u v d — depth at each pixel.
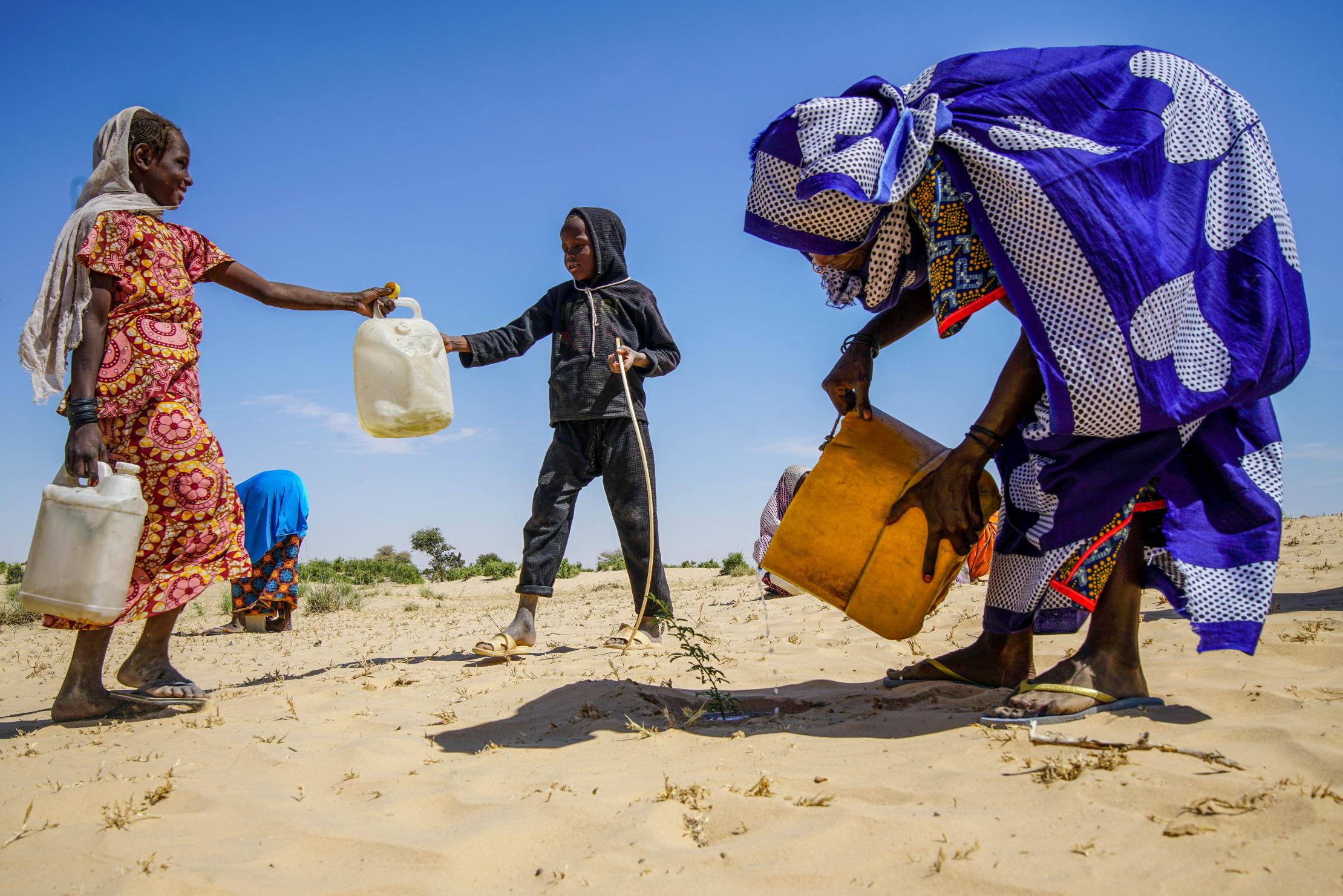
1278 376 2.95
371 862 2.26
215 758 3.30
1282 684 3.25
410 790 2.79
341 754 3.20
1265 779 2.31
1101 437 2.85
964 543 3.18
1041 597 3.10
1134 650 3.07
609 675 4.56
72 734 3.83
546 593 5.69
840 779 2.59
